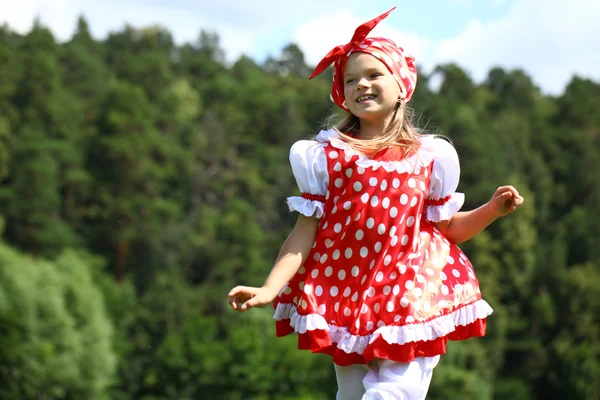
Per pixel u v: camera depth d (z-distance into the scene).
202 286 62.94
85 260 63.53
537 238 75.44
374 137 4.54
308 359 44.97
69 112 78.00
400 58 4.54
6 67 76.38
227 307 59.44
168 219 73.69
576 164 83.94
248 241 69.69
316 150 4.48
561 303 64.25
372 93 4.47
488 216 4.51
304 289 4.38
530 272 65.50
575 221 75.38
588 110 93.19
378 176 4.39
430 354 4.27
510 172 75.38
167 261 69.31
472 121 73.44
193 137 84.56
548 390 60.38
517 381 58.06
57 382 31.66
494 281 63.31
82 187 72.56
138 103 77.56
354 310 4.32
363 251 4.37
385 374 4.25
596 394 58.53
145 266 70.00
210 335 49.12
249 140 88.00
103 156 74.62
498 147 76.38
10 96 75.44
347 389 4.45
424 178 4.46
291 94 98.19
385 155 4.45
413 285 4.31
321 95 100.00
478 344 58.06
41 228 66.00
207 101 94.69
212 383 46.19
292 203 4.48
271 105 92.12
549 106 103.12
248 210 73.62
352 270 4.38
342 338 4.30
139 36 108.88
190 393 47.03
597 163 83.00
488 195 66.50
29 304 31.27
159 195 76.56
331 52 4.52
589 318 63.03
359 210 4.38
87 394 32.69
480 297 4.50
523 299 64.56
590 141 87.06
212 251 68.88
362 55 4.48
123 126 75.81
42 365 31.19
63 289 34.00
